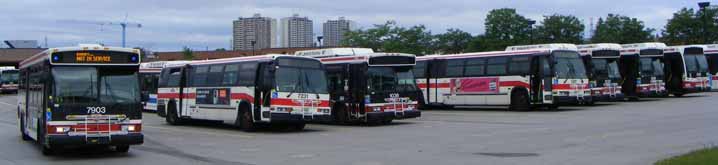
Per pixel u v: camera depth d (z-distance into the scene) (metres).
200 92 27.17
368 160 14.99
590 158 14.31
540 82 32.28
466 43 58.47
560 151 15.72
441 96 36.53
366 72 26.53
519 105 33.00
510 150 16.20
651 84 38.22
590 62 34.88
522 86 32.84
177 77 29.17
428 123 26.64
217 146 18.91
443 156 15.40
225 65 25.81
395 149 17.16
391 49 58.25
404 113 27.12
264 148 18.14
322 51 29.47
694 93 43.97
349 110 26.98
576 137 18.78
